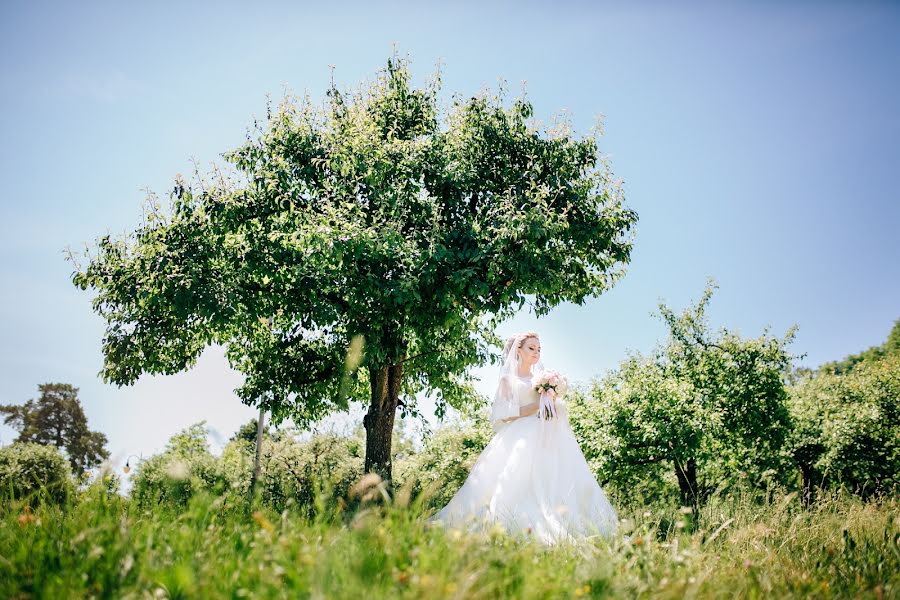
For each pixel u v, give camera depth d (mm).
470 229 11336
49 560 2854
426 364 13031
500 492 5918
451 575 2639
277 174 12250
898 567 4004
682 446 18453
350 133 12039
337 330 12664
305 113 13172
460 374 13828
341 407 12930
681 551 3727
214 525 3484
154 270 11805
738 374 24781
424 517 3570
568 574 3215
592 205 12711
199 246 11961
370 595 2434
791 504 5145
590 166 12953
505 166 12570
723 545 4453
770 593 3305
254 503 3916
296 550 2906
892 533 4438
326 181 11977
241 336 13617
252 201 12180
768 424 23859
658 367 26297
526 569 2980
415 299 10812
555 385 6371
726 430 23188
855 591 3547
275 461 12344
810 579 3643
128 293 11938
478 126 12797
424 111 13734
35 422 36969
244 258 11617
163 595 2553
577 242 12266
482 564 2912
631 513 5770
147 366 12922
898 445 25141
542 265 11180
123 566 2756
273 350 13156
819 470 25844
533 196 11852
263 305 11773
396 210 11359
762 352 25078
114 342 12625
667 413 19531
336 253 10188
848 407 27172
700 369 25312
